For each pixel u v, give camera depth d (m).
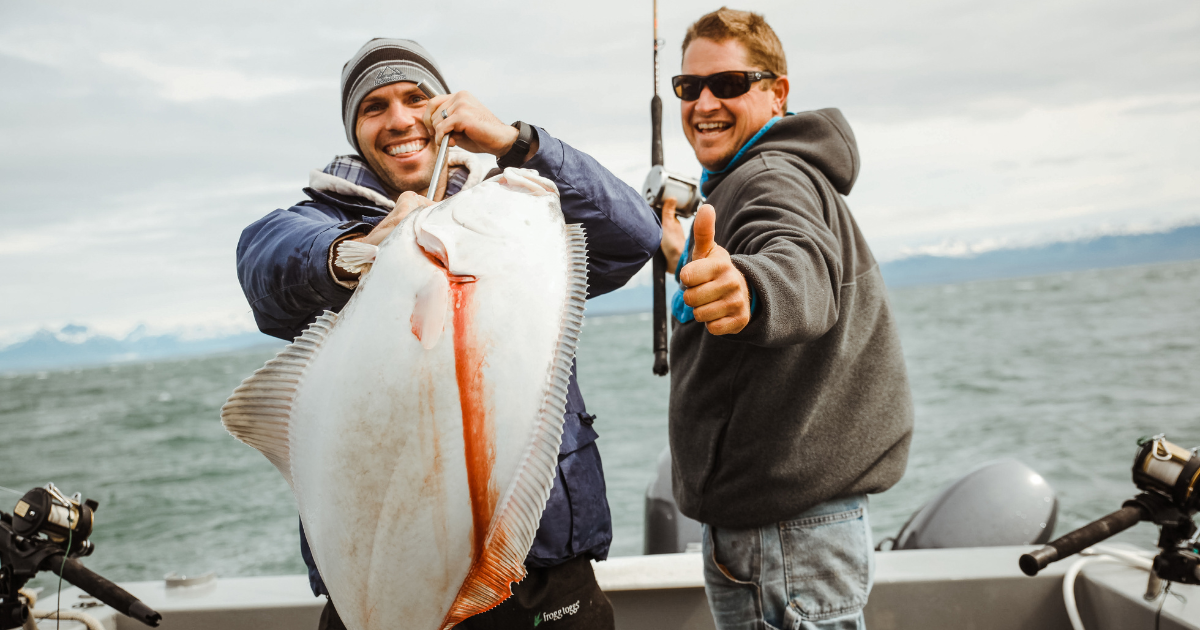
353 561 1.04
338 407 1.02
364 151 1.77
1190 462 1.79
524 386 1.02
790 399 1.71
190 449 15.14
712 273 1.19
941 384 15.12
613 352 32.94
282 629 2.30
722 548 1.84
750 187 1.68
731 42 2.01
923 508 3.13
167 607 2.30
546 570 1.51
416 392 1.00
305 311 1.36
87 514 1.72
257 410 1.10
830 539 1.74
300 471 1.08
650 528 3.20
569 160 1.47
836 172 1.80
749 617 1.79
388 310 1.02
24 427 21.67
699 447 1.82
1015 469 3.08
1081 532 1.73
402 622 1.05
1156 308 35.00
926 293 79.56
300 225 1.38
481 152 1.44
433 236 1.04
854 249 1.77
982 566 2.36
